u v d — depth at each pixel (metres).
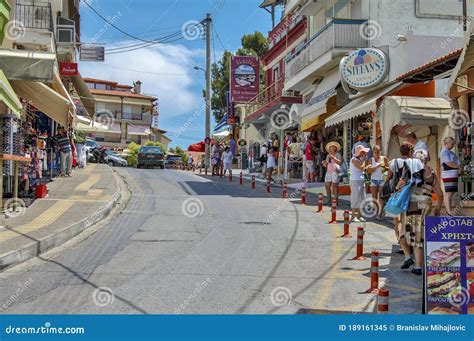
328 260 8.98
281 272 8.10
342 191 18.95
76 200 14.59
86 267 8.10
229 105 45.94
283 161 31.00
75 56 27.62
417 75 14.32
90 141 47.66
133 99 72.69
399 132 15.99
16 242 8.96
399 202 8.07
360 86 18.36
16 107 11.55
